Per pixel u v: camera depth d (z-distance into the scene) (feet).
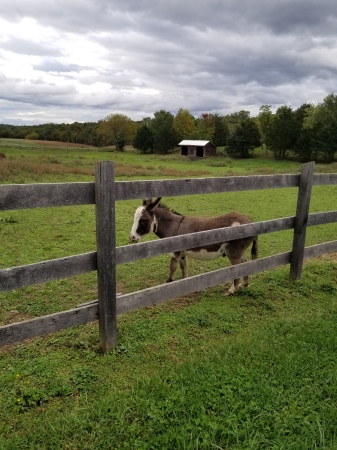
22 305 16.01
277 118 212.64
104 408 8.74
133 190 11.79
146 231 17.60
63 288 18.15
